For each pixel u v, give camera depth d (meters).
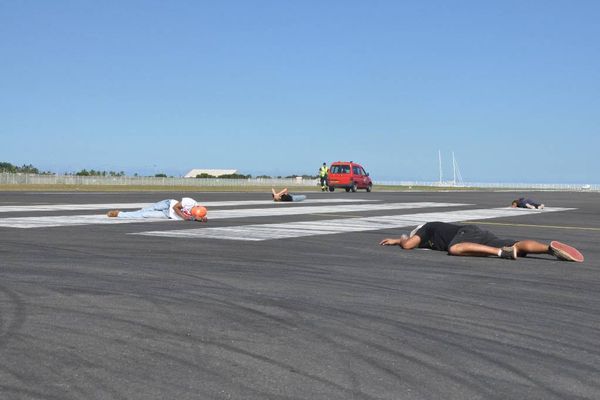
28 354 3.91
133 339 4.30
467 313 5.38
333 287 6.54
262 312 5.23
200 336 4.41
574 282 7.18
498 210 23.17
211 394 3.29
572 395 3.39
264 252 9.36
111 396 3.24
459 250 9.21
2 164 54.97
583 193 56.88
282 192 25.77
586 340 4.55
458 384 3.53
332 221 15.88
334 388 3.42
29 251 8.85
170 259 8.34
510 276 7.49
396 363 3.89
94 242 10.07
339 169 48.28
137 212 15.09
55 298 5.61
